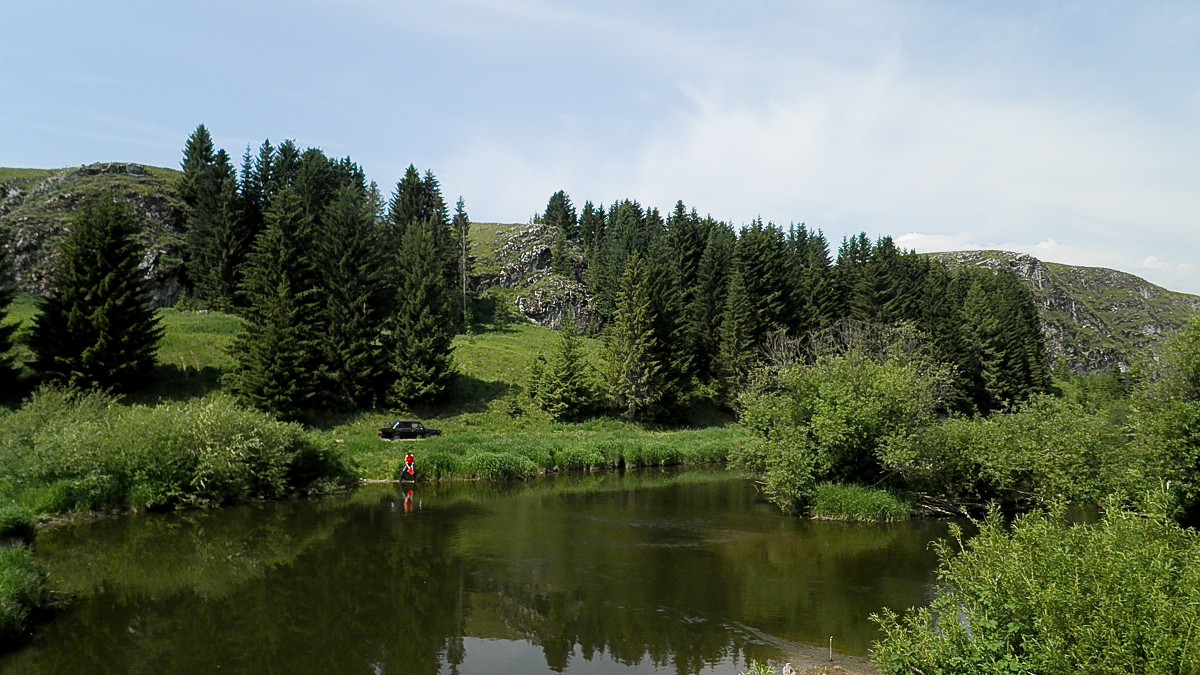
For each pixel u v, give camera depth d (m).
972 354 67.38
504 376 58.38
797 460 25.62
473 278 94.31
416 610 15.50
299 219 52.00
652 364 55.19
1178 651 6.52
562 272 106.00
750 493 31.47
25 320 49.78
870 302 66.50
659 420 57.31
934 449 24.94
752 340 62.44
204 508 26.09
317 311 48.62
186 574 17.95
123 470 25.34
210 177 67.44
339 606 15.73
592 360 67.69
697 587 17.11
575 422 53.28
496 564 19.09
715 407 63.56
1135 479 18.00
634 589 16.97
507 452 37.69
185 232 72.94
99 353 40.19
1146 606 6.94
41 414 27.98
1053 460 22.62
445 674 12.23
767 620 14.83
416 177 97.38
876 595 16.44
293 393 43.16
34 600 14.77
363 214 53.81
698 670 12.38
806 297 71.50
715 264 70.69
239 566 18.69
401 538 22.00
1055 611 7.49
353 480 33.09
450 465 34.91
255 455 28.05
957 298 82.00
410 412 49.09
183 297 64.25
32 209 62.47
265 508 26.78
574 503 28.62
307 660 12.80
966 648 8.51
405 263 67.62
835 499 25.25
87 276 41.06
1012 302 80.94
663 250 82.25
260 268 48.22
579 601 16.09
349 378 48.00
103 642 13.48
